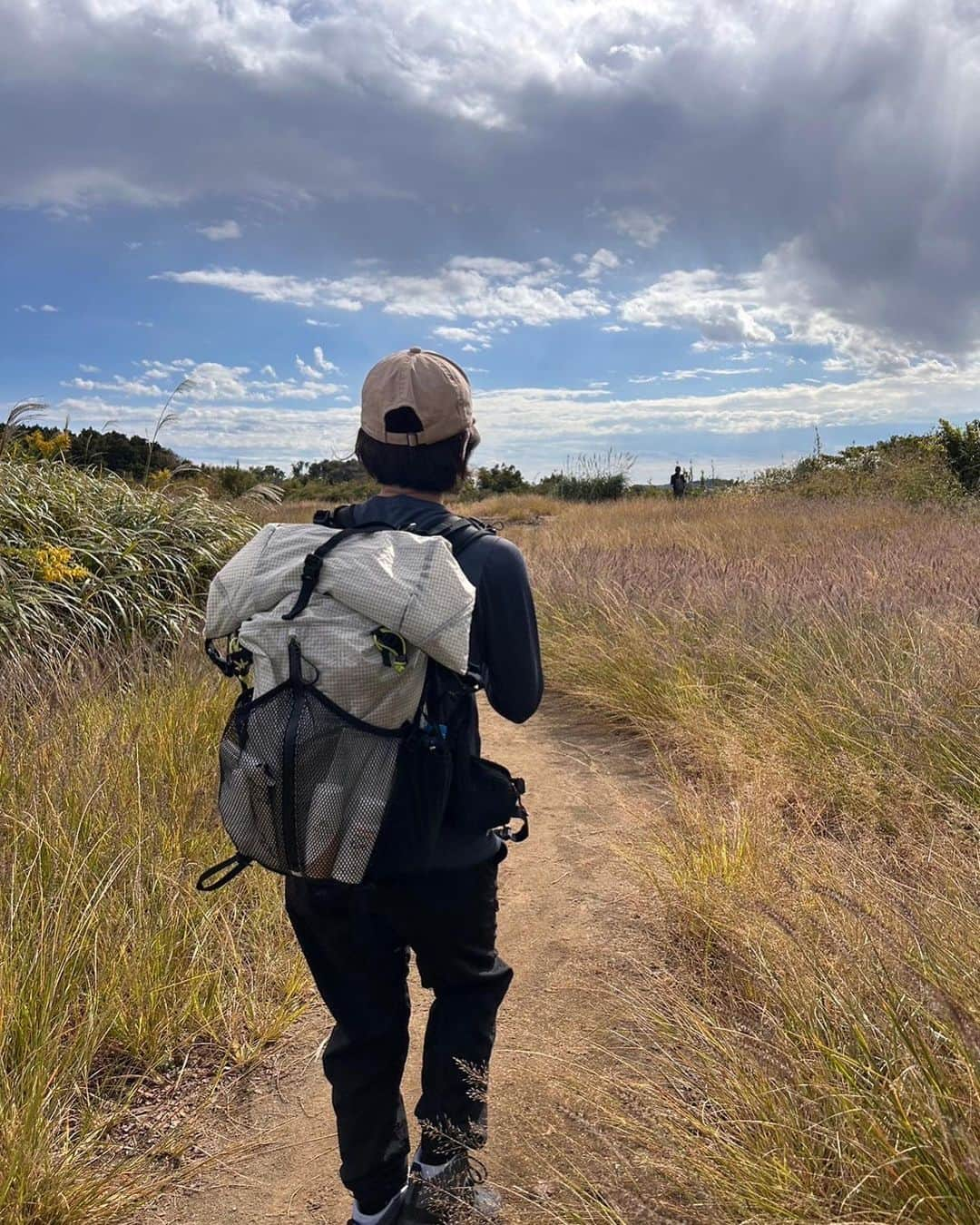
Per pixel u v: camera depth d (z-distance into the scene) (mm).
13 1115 2461
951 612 5820
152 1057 3002
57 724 4688
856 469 21469
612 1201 2240
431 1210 2184
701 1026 2609
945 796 4066
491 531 2133
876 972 2451
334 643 1878
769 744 5023
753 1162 2107
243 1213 2496
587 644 7594
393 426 2092
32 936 3102
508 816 2055
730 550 11859
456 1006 2193
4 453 7875
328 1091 2951
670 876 3848
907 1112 2035
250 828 1945
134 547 7246
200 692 5516
